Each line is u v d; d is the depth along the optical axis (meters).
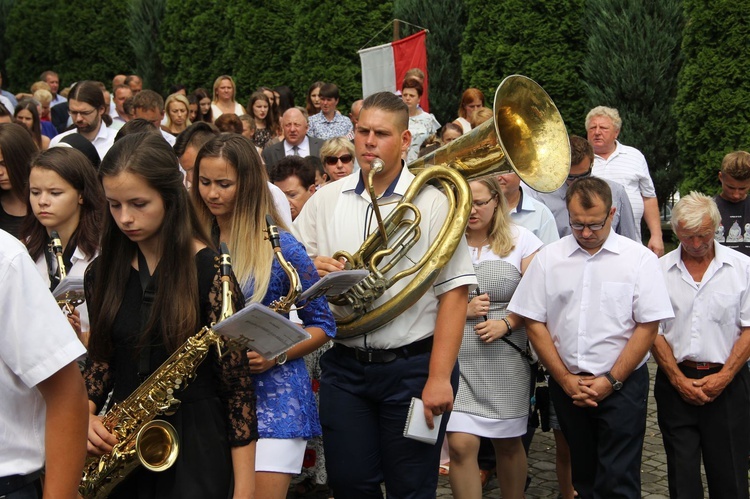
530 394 4.71
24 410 2.37
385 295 3.64
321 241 3.86
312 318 3.46
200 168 3.50
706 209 4.43
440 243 3.59
